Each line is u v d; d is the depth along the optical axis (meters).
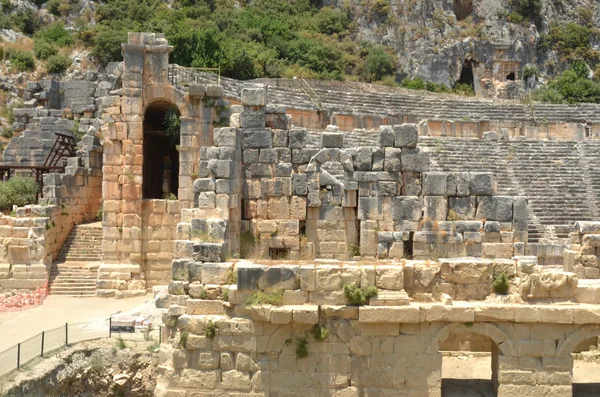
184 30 57.28
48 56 58.50
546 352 16.00
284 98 44.94
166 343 16.66
